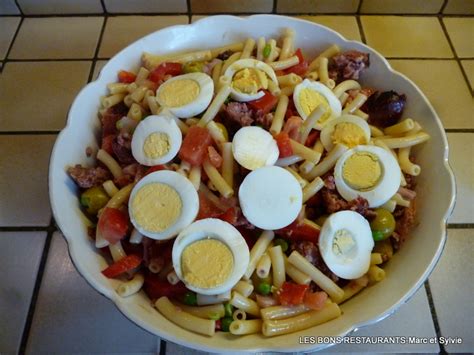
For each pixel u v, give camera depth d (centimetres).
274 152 26
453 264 28
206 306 23
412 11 40
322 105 27
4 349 24
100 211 25
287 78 29
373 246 25
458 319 26
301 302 23
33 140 32
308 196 25
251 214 24
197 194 24
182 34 31
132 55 30
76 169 26
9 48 37
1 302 26
